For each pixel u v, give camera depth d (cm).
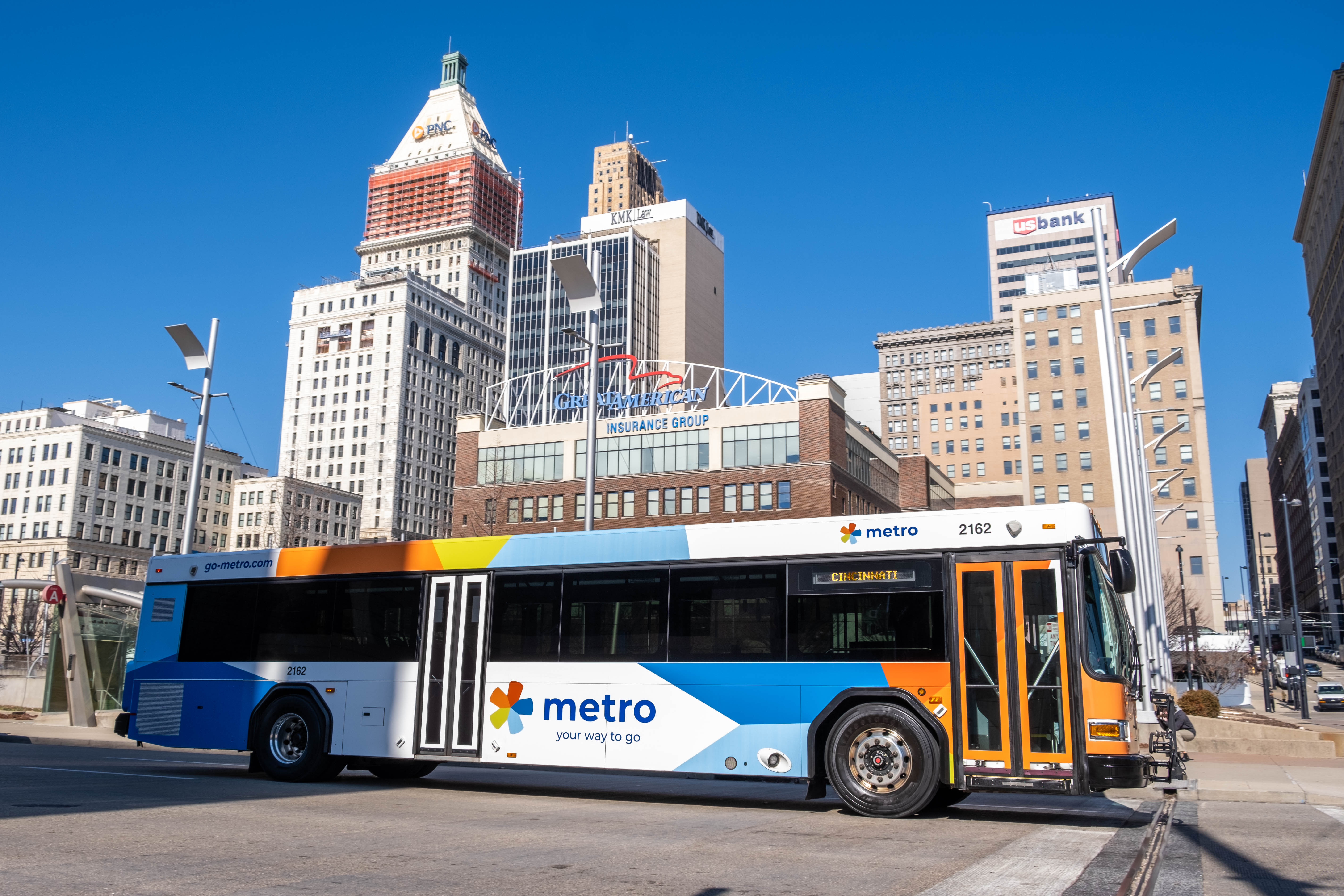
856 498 7919
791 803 1393
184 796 1298
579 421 8494
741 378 7812
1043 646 1180
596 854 898
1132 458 3019
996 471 15825
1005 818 1235
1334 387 11962
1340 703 6481
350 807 1226
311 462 17288
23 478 12850
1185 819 1291
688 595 1360
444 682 1469
